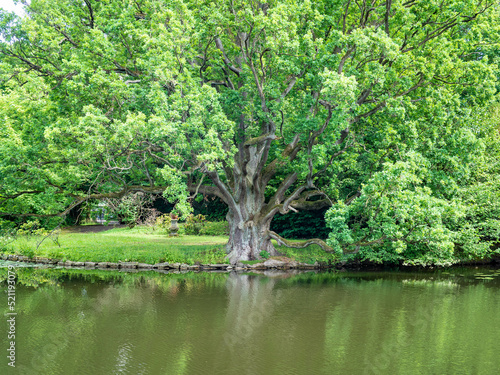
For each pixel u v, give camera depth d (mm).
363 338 10875
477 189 21797
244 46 18078
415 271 22078
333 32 15594
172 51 16297
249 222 22203
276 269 21766
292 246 22219
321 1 17281
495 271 22094
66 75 18453
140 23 17859
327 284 17938
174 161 16969
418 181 16141
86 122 15164
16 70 20109
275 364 9102
